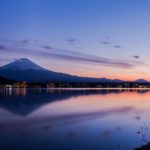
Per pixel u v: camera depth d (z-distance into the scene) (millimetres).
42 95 122000
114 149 18969
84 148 19828
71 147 20359
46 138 24547
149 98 98250
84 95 123500
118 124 31969
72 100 87625
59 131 28703
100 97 106500
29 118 43781
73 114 48031
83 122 36125
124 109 54594
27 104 72375
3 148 20891
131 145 19859
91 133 26266
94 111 52469
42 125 34781
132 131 25734
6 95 122000
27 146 21531
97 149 19281
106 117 41219
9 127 33438
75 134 25984
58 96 112938
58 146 20938
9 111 55688
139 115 41781
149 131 24891
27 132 29250
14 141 23703
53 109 59250
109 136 23812
